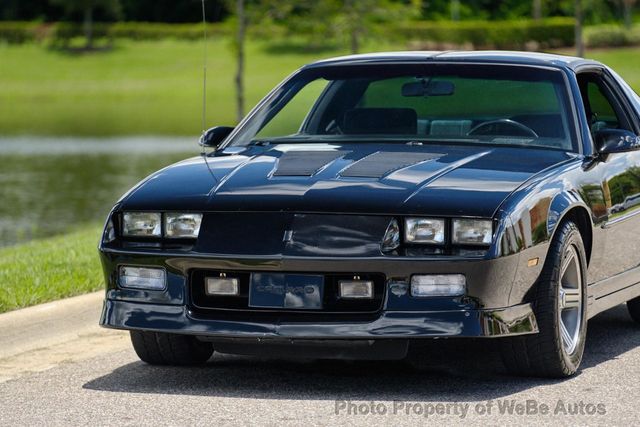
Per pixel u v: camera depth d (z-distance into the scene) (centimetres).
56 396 1252
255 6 6631
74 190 5972
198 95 14575
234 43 6538
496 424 1102
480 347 1478
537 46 17588
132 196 1270
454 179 1238
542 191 1248
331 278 1191
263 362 1412
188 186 1266
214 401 1204
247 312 1208
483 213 1177
